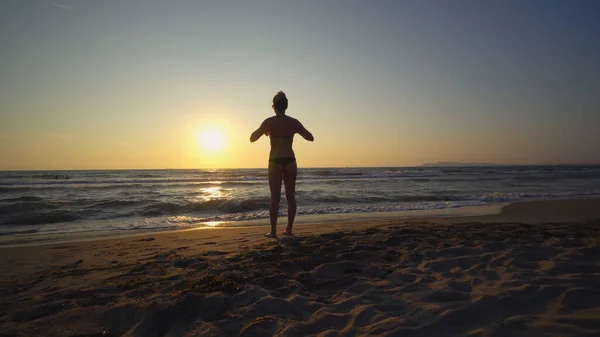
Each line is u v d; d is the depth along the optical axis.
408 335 1.93
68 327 2.15
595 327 1.94
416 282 2.83
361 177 33.09
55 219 8.95
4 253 4.76
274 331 2.00
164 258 4.07
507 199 13.44
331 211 10.27
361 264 3.38
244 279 2.90
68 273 3.40
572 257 3.43
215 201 11.55
